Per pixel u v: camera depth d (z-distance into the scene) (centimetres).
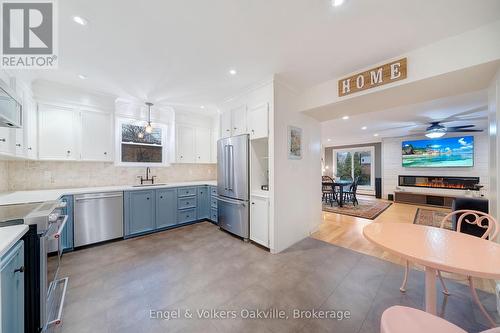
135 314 159
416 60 203
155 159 401
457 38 182
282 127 285
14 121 162
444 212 504
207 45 197
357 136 716
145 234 341
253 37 186
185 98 344
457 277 214
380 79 226
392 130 604
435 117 452
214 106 389
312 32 179
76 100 296
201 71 250
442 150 621
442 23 167
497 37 165
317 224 375
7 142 191
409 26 171
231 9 152
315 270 228
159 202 352
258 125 293
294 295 184
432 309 137
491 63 169
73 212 270
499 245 128
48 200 196
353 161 840
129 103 365
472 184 577
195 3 146
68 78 265
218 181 368
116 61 224
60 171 309
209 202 418
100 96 319
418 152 660
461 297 181
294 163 310
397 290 192
